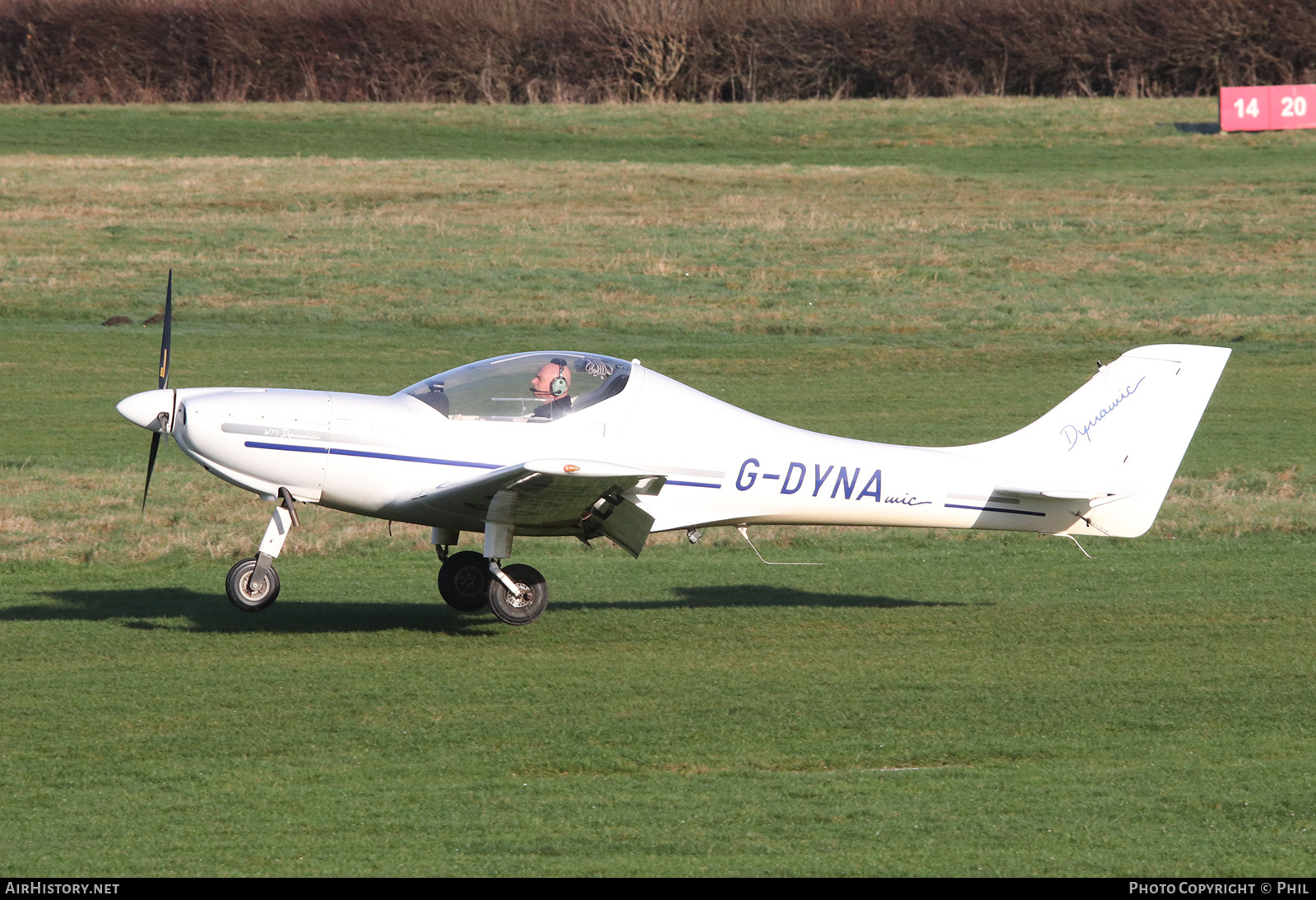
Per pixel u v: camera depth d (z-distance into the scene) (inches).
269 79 6904.5
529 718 967.6
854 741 927.0
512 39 7012.8
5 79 6673.2
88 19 6707.7
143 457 2070.6
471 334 3097.9
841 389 2687.0
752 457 1277.1
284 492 1230.9
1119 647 1187.9
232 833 767.1
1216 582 1460.4
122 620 1252.5
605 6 7017.7
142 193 4330.7
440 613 1316.4
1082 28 6894.7
